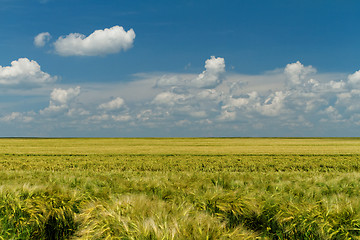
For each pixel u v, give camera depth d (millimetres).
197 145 56312
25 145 54562
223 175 9258
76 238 4629
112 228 4059
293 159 26656
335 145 57344
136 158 27500
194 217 4254
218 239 3695
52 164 22172
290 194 6145
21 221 5145
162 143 67188
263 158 27719
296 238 4875
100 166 21188
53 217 5547
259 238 4664
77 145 55094
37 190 6277
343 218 4660
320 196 6203
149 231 3777
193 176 9188
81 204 5773
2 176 9875
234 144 61688
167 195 6469
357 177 8977
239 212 5176
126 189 7223
